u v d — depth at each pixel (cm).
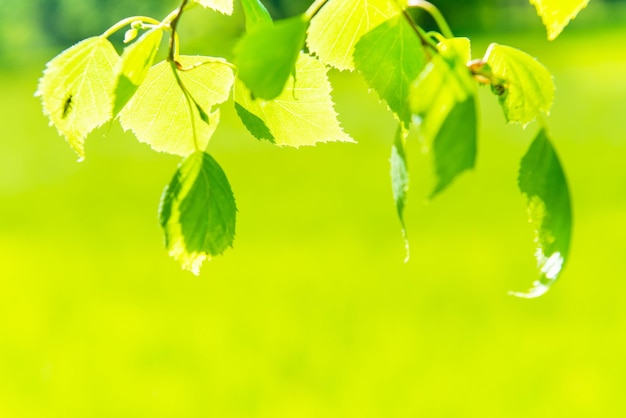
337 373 1361
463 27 2625
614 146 2525
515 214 2073
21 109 4247
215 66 96
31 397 1312
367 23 94
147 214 2355
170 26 83
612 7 5728
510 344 1374
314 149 2905
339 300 1672
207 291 1748
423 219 2114
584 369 1252
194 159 84
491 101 3086
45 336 1520
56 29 4647
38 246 2105
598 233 1812
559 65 3919
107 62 92
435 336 1465
